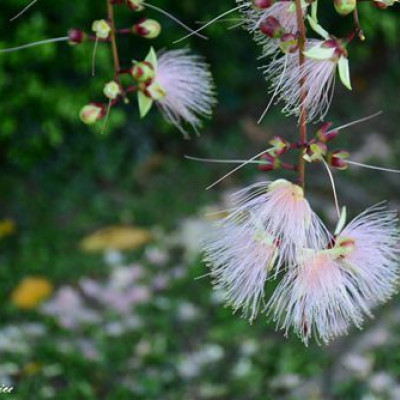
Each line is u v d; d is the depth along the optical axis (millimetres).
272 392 6914
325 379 6949
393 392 6809
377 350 7180
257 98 10891
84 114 3100
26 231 9164
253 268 2562
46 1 8883
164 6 9336
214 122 10602
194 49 9898
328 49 2512
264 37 2727
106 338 7551
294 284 2553
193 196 9633
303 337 2574
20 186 9680
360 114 11023
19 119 9438
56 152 9797
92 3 8977
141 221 9297
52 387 7117
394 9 9867
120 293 8008
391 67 11500
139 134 10047
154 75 3158
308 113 2703
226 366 7246
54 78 9305
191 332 7707
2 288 8281
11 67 9023
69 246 8906
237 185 9797
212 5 9461
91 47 8898
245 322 7617
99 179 9836
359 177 9766
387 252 2688
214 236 2635
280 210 2520
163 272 8422
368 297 2635
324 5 10242
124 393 6895
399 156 10172
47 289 8172
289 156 10000
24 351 7277
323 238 2576
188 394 6977
